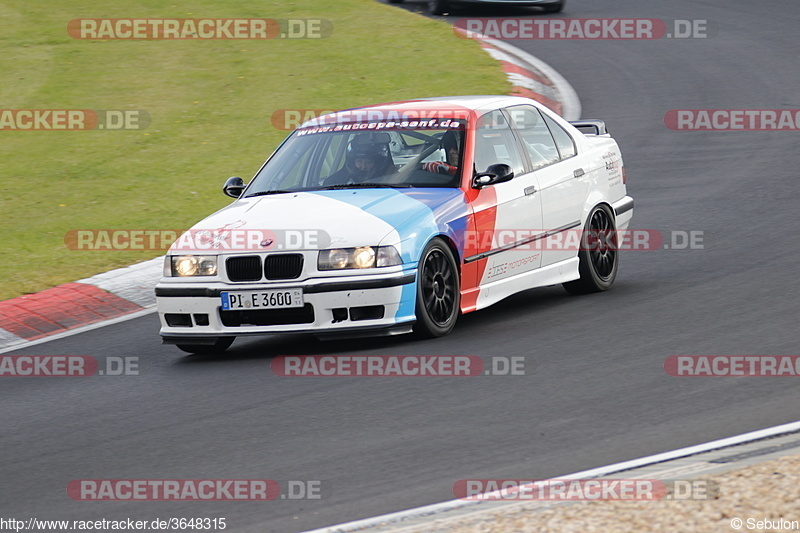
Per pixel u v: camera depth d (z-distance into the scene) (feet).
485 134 105.70
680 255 125.29
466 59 252.42
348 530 57.16
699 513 54.13
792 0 331.98
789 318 95.40
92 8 306.14
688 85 229.25
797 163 167.53
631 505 55.98
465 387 82.07
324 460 68.80
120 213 160.35
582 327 98.22
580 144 116.26
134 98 230.68
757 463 61.31
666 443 67.05
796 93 217.15
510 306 110.63
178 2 312.29
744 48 263.70
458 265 98.48
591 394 78.33
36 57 260.83
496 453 67.62
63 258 138.00
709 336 91.76
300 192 103.04
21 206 166.50
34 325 114.73
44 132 209.26
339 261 92.12
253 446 72.54
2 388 93.66
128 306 121.19
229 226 96.53
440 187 100.89
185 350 100.27
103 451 74.33
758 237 129.49
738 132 190.60
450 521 55.98
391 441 71.36
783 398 74.28
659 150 182.80
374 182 102.58
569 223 110.83
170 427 78.38
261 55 261.44
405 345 95.45
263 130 206.80
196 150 195.83
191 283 94.89
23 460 73.82
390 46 268.21
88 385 92.43
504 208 103.14
